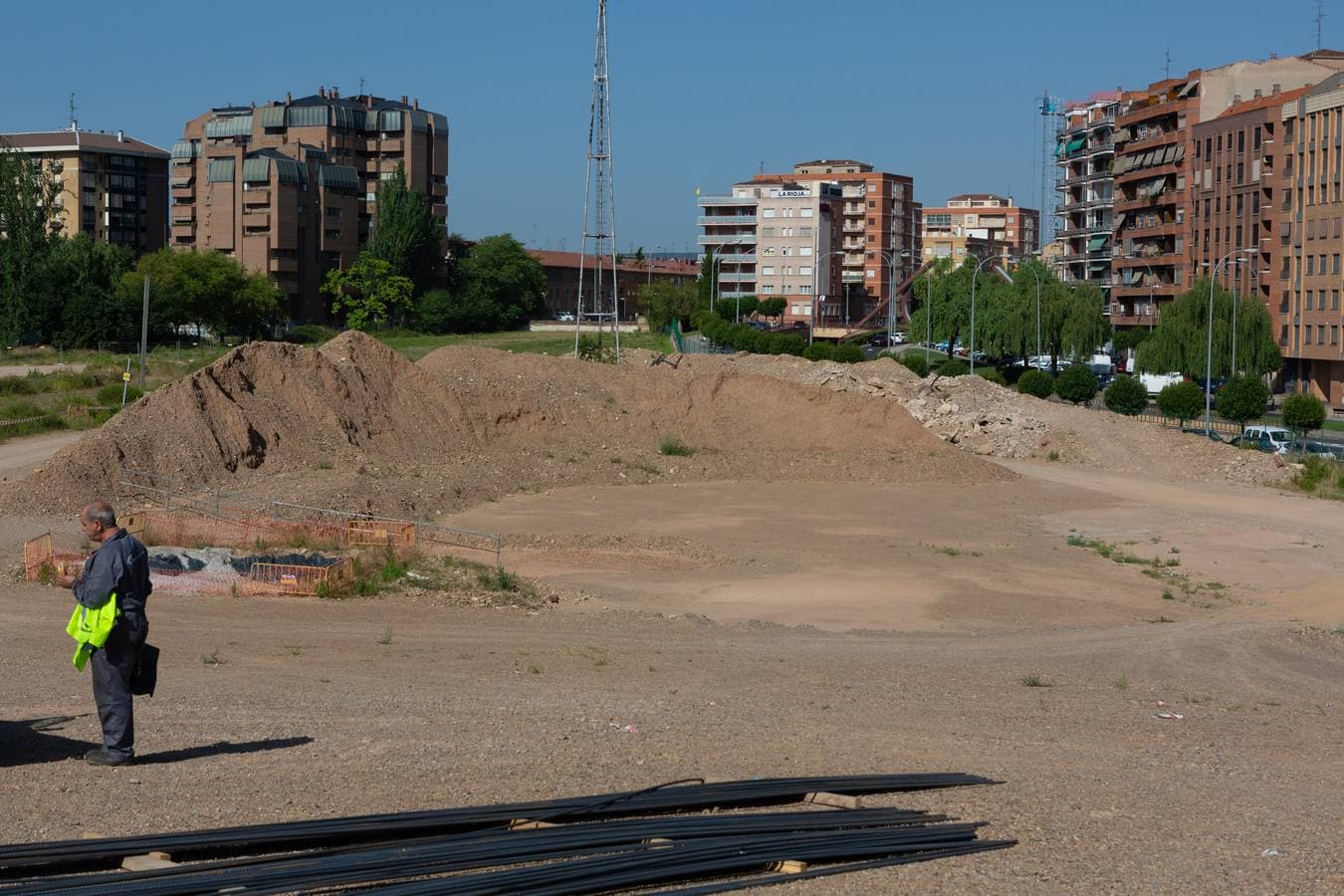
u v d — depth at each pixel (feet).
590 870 26.32
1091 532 136.26
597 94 262.47
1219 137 361.51
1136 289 415.23
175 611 77.05
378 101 544.21
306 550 100.68
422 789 34.30
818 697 58.44
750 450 186.29
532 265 521.24
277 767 36.99
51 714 44.70
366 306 469.57
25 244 366.02
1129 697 63.36
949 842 30.45
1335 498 167.84
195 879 25.35
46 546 88.69
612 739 43.50
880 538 128.26
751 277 624.18
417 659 65.21
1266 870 29.35
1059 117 539.29
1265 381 330.54
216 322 390.83
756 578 105.19
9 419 192.13
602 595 94.38
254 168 469.16
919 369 312.09
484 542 115.55
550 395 190.08
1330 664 78.48
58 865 26.50
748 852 28.40
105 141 529.04
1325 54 401.49
